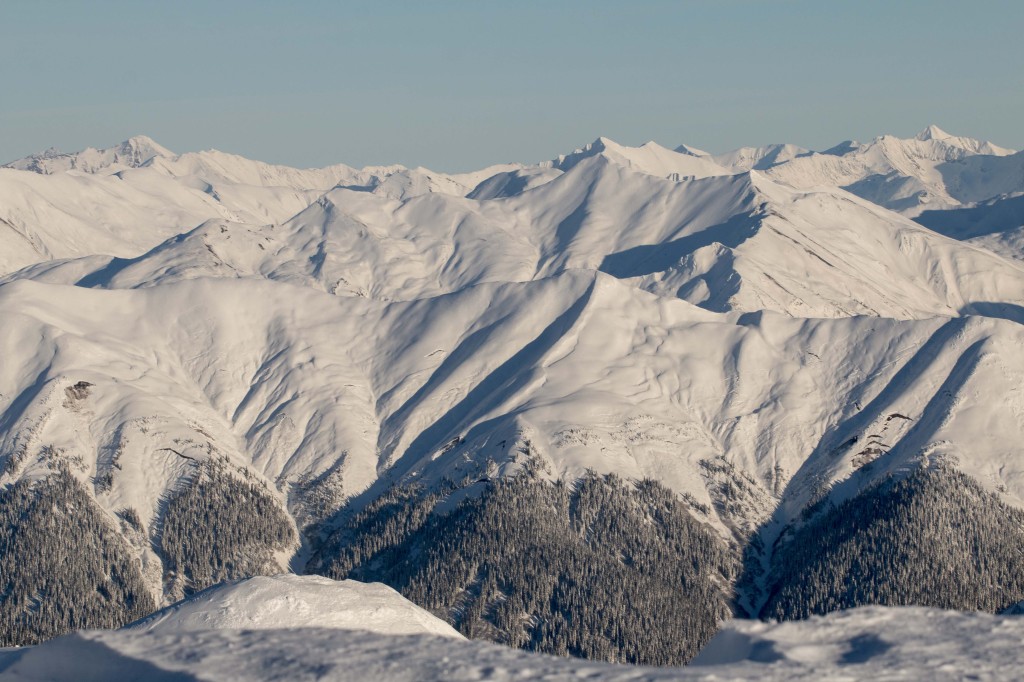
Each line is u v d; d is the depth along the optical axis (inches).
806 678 3494.1
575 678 3506.4
